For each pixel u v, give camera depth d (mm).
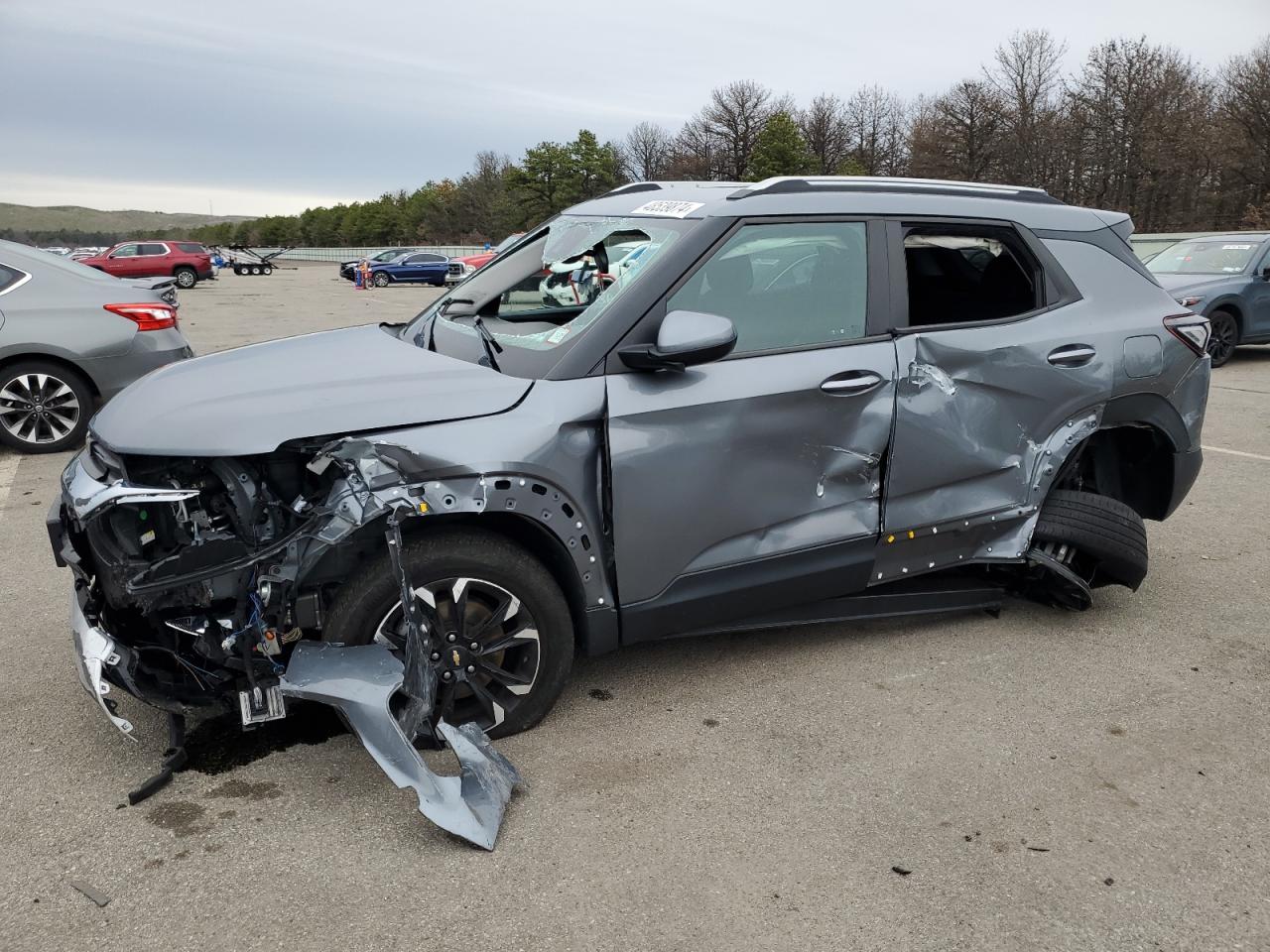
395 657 2602
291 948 2104
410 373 2883
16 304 6781
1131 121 44438
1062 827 2588
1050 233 3729
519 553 2783
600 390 2834
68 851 2430
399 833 2523
